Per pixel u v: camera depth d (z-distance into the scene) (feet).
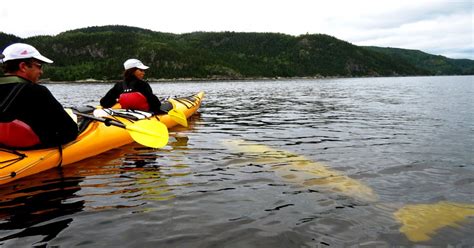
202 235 8.46
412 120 29.94
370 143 19.67
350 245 8.15
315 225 9.10
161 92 96.48
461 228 9.12
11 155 12.44
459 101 50.42
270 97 67.10
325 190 11.73
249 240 8.28
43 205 10.12
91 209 9.88
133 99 20.84
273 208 10.14
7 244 7.91
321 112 37.17
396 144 19.40
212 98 64.13
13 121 12.04
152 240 8.19
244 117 32.58
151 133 17.10
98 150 16.29
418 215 9.82
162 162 14.96
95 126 16.93
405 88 107.24
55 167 13.94
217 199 10.75
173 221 9.18
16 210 9.76
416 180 12.91
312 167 14.42
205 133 22.99
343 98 62.08
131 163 14.75
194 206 10.18
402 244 8.25
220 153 16.78
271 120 30.30
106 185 11.91
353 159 15.85
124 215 9.50
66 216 9.41
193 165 14.52
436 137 21.59
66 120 13.28
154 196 10.93
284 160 15.49
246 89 116.47
